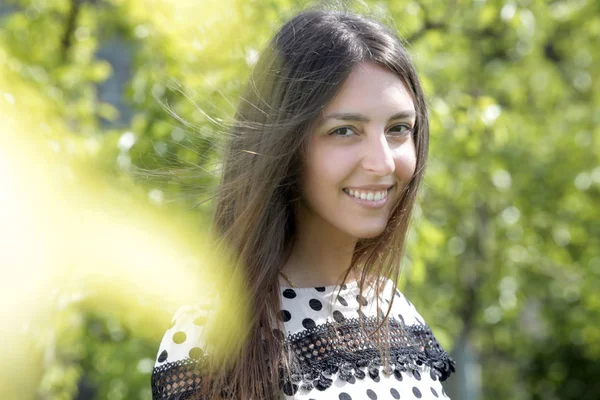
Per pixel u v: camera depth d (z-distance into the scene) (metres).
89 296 3.76
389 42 1.91
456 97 4.71
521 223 6.48
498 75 6.18
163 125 3.75
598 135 6.84
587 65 7.76
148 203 3.63
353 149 1.86
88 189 3.55
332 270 2.06
